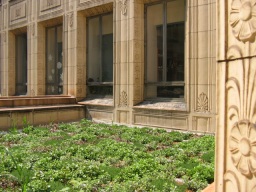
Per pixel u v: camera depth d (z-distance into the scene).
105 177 5.25
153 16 12.13
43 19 17.02
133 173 5.44
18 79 20.66
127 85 12.31
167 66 11.68
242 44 1.80
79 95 14.87
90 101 14.32
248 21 1.75
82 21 14.92
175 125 10.81
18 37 20.64
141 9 12.20
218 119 1.98
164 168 5.70
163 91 11.82
